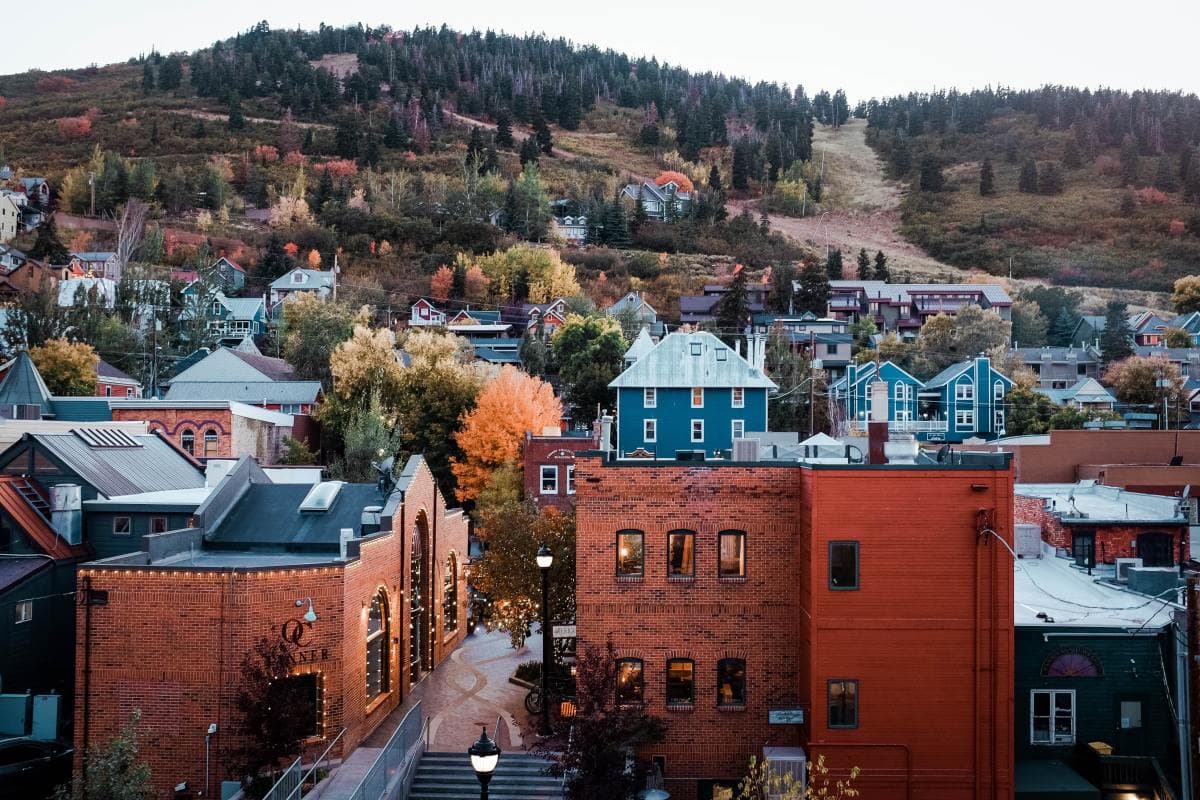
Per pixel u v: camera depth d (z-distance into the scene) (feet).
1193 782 87.61
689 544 101.14
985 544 93.15
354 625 104.17
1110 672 95.04
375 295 518.37
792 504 100.32
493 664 141.59
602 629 100.73
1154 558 122.42
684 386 244.42
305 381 304.71
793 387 306.35
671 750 99.66
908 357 414.62
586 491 101.14
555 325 473.67
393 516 118.93
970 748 92.43
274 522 121.90
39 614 118.93
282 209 647.97
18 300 360.48
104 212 647.56
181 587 96.84
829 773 92.53
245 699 89.86
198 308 411.95
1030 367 418.72
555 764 93.30
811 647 93.61
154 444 164.25
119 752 84.07
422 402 262.06
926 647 93.15
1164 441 180.65
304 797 86.79
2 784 97.81
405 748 98.84
